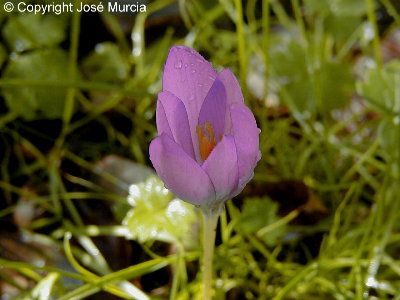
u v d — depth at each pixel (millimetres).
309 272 323
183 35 470
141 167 363
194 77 201
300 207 356
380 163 373
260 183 369
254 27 441
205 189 195
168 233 318
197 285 314
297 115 382
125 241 335
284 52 420
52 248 341
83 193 357
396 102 384
